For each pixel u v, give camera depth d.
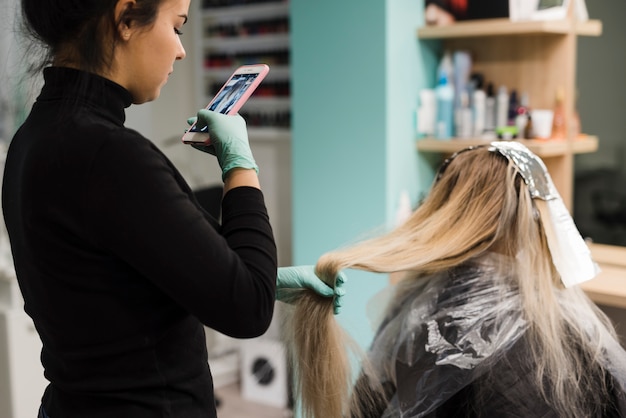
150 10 0.83
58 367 0.91
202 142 0.96
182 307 0.90
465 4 2.63
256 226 0.87
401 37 2.59
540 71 2.62
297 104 2.76
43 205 0.81
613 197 2.60
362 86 2.60
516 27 2.46
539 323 1.20
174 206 0.79
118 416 0.87
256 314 0.83
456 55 2.69
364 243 1.34
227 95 1.02
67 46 0.85
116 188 0.78
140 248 0.78
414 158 2.73
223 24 3.40
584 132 2.64
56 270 0.83
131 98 0.89
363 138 2.62
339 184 2.70
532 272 1.25
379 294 1.51
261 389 3.14
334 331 1.22
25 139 0.86
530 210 1.26
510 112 2.64
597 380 1.22
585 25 2.54
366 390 1.30
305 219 2.81
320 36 2.66
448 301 1.25
